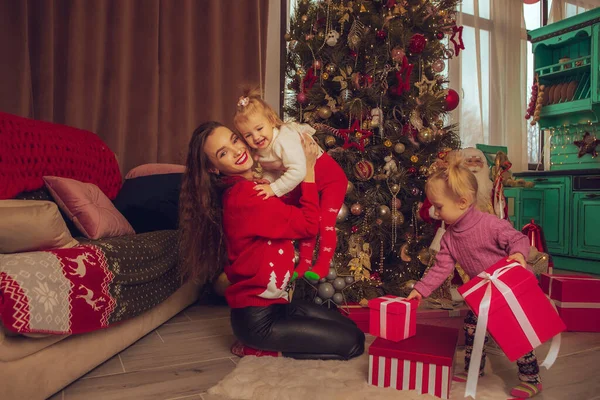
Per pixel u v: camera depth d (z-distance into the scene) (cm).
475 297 134
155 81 299
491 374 158
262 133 170
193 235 183
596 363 169
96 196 218
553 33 426
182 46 311
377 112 235
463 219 150
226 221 172
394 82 247
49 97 261
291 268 171
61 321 130
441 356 135
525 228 301
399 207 244
